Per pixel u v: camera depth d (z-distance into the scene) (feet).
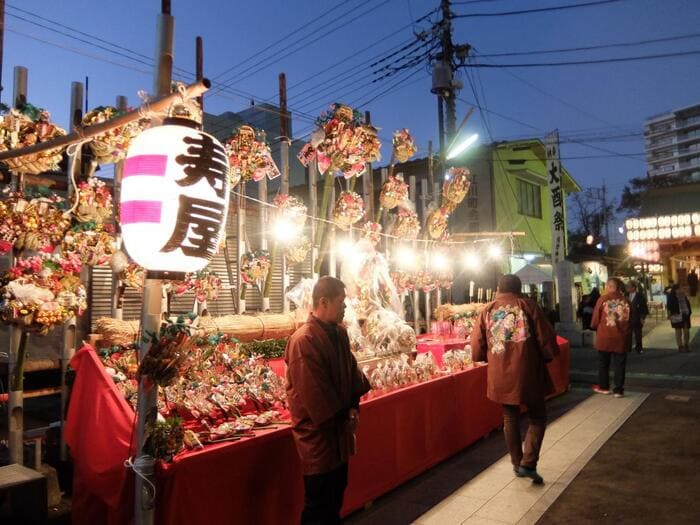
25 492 10.52
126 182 9.45
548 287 63.21
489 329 16.08
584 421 22.18
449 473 16.46
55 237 12.30
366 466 13.80
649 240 77.87
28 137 12.11
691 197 80.02
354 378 10.98
